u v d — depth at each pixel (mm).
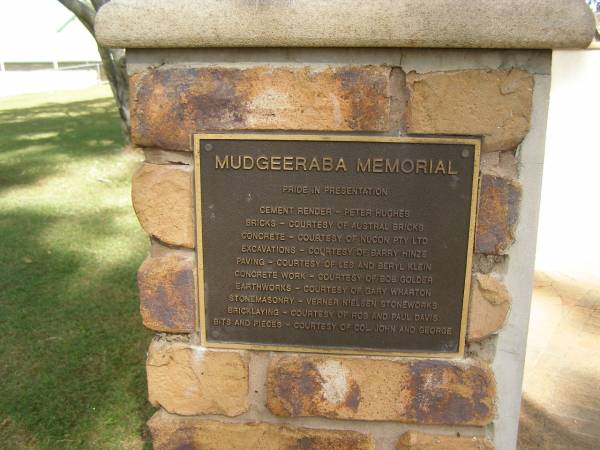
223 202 2098
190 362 2252
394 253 2100
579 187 5039
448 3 1812
